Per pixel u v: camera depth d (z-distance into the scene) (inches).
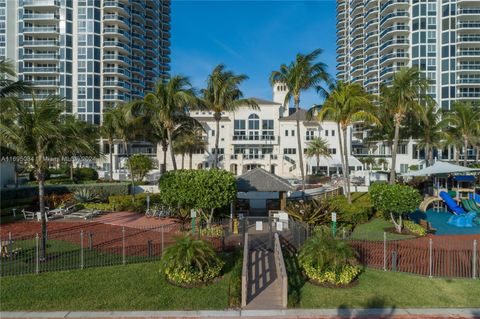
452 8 2731.3
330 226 820.6
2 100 665.0
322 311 426.3
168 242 686.5
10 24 2910.9
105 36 3038.9
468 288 490.3
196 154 2600.9
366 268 562.9
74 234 773.9
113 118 1582.2
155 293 462.6
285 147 2586.1
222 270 539.5
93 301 441.1
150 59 3870.6
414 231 840.3
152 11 3848.4
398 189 829.2
